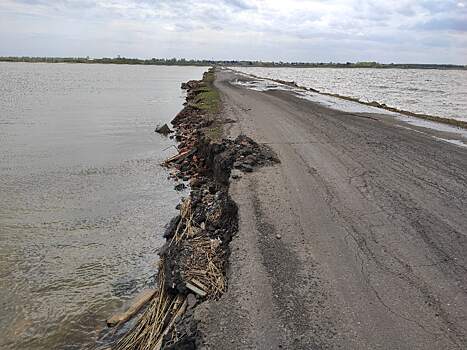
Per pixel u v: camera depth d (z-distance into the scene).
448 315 4.95
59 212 11.34
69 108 34.66
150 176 14.99
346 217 7.78
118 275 8.02
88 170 15.69
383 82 87.44
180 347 4.70
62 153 18.33
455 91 61.22
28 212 11.28
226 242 7.25
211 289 5.82
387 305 5.13
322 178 10.17
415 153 13.06
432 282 5.64
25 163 16.47
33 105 36.22
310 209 8.16
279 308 5.09
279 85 47.69
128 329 6.21
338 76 119.50
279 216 7.80
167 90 54.88
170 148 19.70
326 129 17.23
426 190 9.37
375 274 5.83
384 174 10.59
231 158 11.85
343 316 4.93
